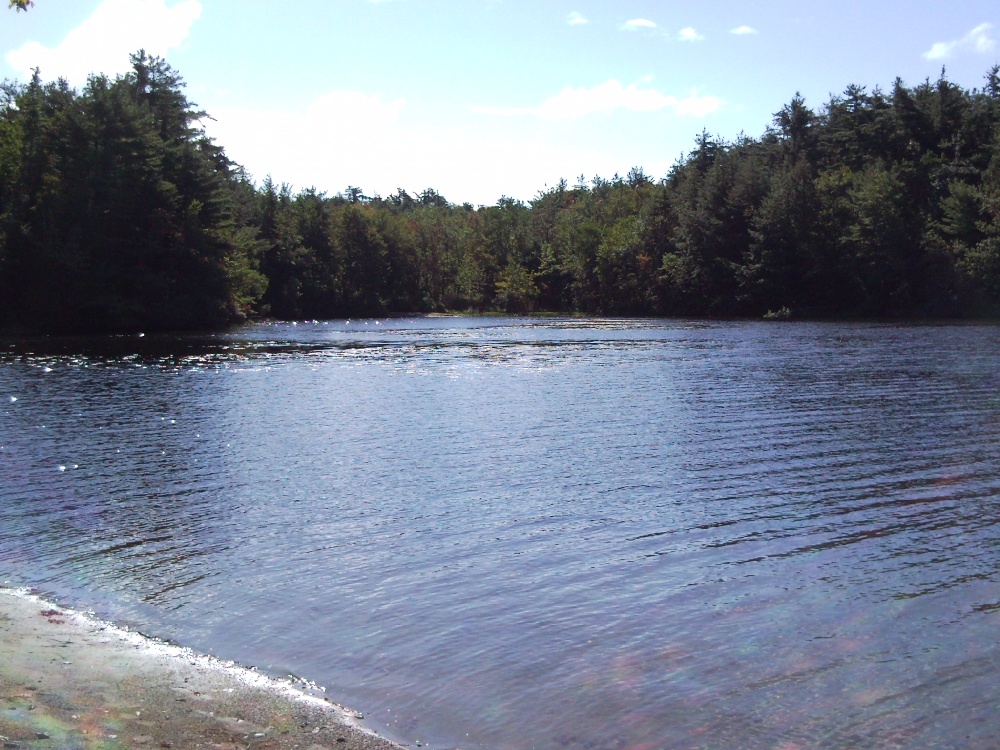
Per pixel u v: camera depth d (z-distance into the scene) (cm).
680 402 2550
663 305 10162
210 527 1265
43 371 3528
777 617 920
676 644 854
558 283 11756
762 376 3225
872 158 9369
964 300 7700
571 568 1075
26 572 1074
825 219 8756
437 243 12875
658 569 1071
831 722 708
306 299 10112
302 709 725
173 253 6962
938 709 727
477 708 730
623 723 706
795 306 8794
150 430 2094
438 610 942
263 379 3244
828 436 1978
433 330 6994
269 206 9794
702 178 10900
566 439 1961
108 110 6750
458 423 2191
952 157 8819
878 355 4062
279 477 1588
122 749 648
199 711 717
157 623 912
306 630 891
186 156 7350
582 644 855
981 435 1972
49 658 817
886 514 1322
